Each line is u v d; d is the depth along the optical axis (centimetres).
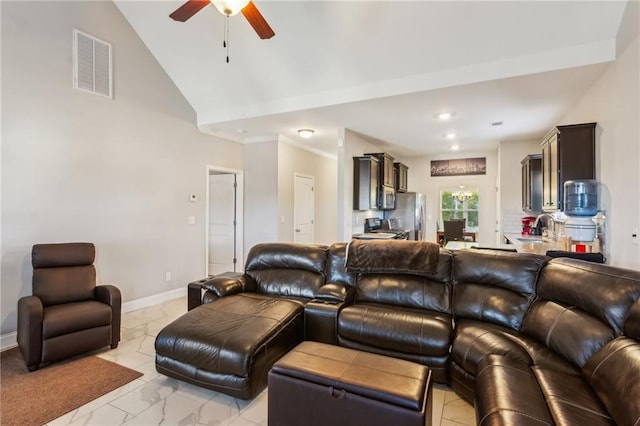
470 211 744
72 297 309
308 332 279
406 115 436
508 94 357
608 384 141
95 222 377
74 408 213
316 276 333
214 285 315
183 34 386
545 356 187
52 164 338
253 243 600
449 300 274
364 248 316
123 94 406
